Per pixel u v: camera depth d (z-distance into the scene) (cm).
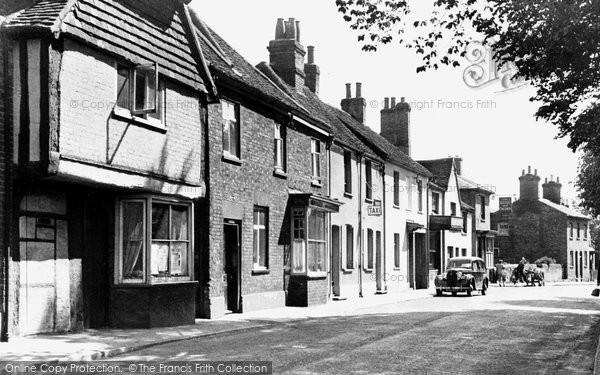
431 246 4362
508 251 6512
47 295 1324
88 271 1446
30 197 1284
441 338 1381
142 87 1485
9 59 1218
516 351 1209
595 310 2223
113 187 1397
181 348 1202
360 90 3944
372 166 3266
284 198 2262
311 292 2309
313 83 3322
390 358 1098
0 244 1205
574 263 6506
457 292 3425
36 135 1199
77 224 1415
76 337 1293
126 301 1491
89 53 1305
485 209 5597
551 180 7044
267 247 2141
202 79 1739
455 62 1375
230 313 1941
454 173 4831
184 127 1639
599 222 6078
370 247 3212
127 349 1159
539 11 1224
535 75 1320
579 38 1202
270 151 2173
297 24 2775
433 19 1362
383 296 3019
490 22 1310
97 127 1317
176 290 1575
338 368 988
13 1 1284
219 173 1831
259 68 2653
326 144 2692
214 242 1797
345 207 2884
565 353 1198
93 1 1333
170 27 1623
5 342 1190
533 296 3173
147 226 1492
